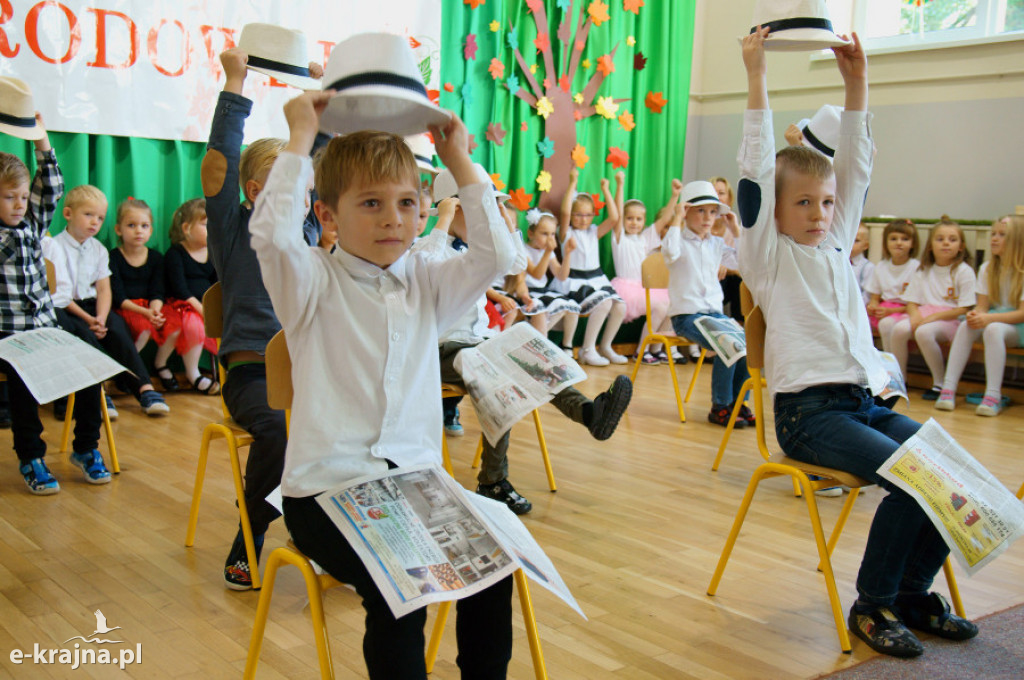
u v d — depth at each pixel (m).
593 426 2.53
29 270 2.78
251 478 2.00
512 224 3.29
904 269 4.98
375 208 1.31
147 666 1.67
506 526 1.34
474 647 1.30
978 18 5.23
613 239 5.71
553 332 5.64
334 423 1.30
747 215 2.03
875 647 1.83
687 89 6.22
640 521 2.63
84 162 3.91
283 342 1.48
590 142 5.79
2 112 2.70
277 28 2.31
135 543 2.33
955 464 1.81
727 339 3.51
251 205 2.16
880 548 1.84
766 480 3.12
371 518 1.22
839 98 5.73
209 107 4.21
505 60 5.29
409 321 1.36
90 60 3.86
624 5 5.80
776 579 2.21
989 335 4.39
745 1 6.19
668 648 1.82
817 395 1.95
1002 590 2.20
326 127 1.50
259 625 1.39
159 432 3.48
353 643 1.80
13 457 3.09
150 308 3.98
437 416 1.42
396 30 4.71
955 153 5.28
